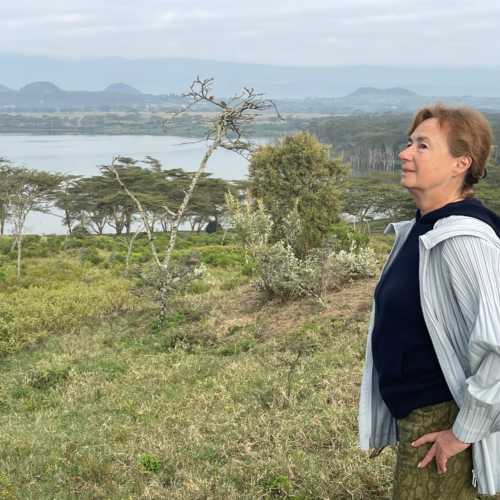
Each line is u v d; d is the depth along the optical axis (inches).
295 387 255.9
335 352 308.8
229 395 274.1
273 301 479.5
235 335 428.5
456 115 79.7
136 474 193.2
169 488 179.3
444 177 79.9
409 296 79.4
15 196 1253.7
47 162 7027.6
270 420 221.0
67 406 312.2
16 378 387.2
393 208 2206.0
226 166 7396.7
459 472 80.7
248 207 524.1
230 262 971.9
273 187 1234.6
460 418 73.1
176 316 506.9
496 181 2529.5
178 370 353.4
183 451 207.5
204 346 421.7
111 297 674.8
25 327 561.6
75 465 207.2
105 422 266.1
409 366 80.3
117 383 345.4
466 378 75.3
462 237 73.7
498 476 79.7
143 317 551.5
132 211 2016.5
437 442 76.9
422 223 81.7
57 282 897.5
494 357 69.4
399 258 82.5
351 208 2197.3
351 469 156.1
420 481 81.1
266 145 1299.2
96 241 1539.1
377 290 85.4
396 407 82.4
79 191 2111.2
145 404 288.2
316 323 396.8
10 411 321.7
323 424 200.8
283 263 481.7
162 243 1545.3
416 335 79.4
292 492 157.2
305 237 530.0
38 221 3299.7
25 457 224.4
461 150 78.9
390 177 2977.4
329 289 468.8
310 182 1237.7
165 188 2059.5
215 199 2124.8
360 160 6378.0
